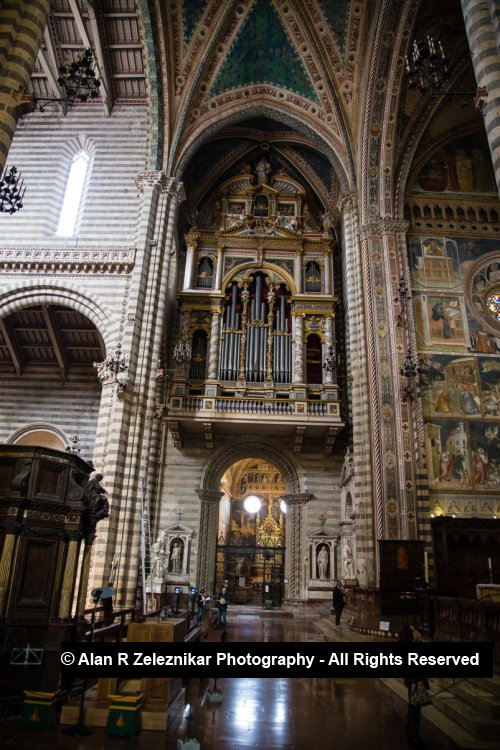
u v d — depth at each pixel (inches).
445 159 909.2
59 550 331.6
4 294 814.5
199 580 870.4
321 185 1078.4
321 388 909.8
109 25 895.7
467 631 397.4
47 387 976.9
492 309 827.4
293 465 941.2
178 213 979.9
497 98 367.2
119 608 629.9
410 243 855.7
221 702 327.6
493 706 277.1
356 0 823.1
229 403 880.3
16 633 296.4
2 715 280.7
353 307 816.3
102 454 717.3
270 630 609.6
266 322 954.1
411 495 690.8
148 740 253.1
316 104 904.3
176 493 919.0
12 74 385.1
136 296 772.6
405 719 298.4
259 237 987.9
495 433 754.2
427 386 773.3
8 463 325.7
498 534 678.5
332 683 393.1
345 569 847.7
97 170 915.4
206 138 939.3
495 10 381.1
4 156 375.6
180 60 872.9
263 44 889.5
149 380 750.5
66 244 864.9
